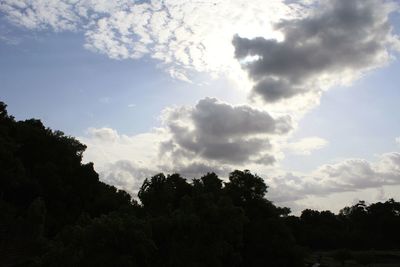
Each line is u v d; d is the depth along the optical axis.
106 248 43.31
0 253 60.97
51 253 43.97
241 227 65.12
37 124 125.19
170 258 56.12
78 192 109.56
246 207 88.88
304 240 193.62
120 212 54.22
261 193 92.12
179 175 84.94
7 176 88.69
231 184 92.31
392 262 161.50
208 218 62.25
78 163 120.75
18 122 120.31
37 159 110.31
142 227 46.34
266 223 85.19
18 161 93.88
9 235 65.12
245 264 81.69
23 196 95.12
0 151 89.88
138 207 74.69
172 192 76.94
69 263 42.53
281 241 82.69
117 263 42.16
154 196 75.19
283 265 82.06
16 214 85.00
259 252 82.06
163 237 57.72
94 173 117.50
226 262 67.25
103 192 115.25
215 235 61.41
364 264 145.25
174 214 60.97
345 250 147.25
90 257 42.66
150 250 46.47
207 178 89.25
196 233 59.88
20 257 62.78
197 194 69.00
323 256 170.00
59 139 125.19
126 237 44.16
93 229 43.66
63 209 98.69
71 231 47.59
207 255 59.59
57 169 105.94
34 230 68.81
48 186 99.25
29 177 97.81
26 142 109.88
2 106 109.38
